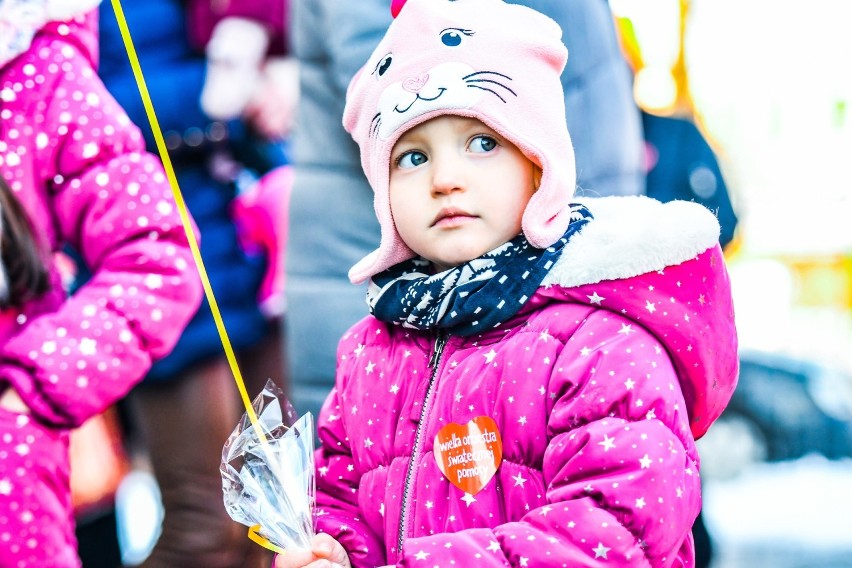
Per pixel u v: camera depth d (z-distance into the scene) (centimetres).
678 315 271
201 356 460
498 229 278
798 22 897
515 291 275
